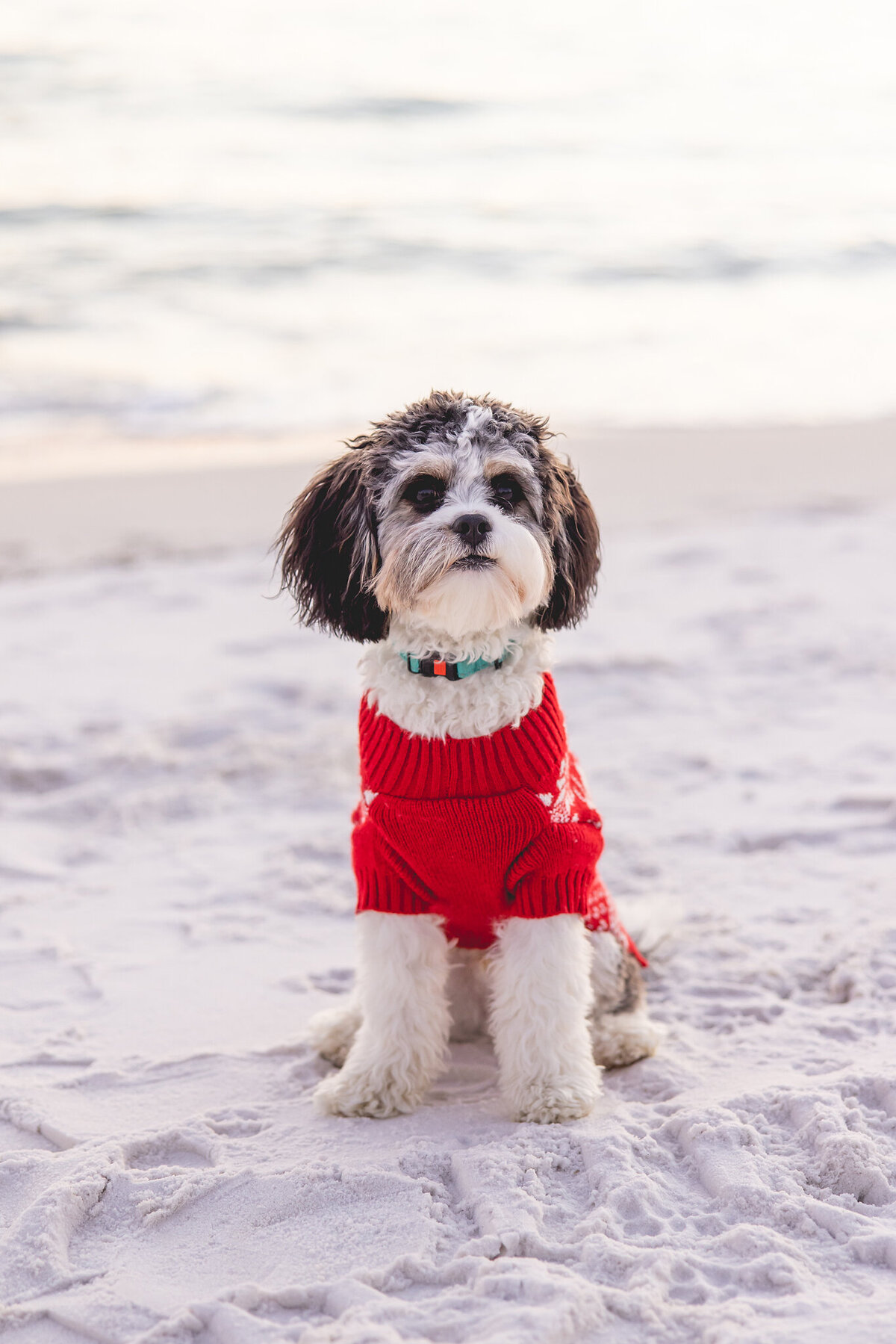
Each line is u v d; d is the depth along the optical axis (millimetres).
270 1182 2746
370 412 13688
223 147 30109
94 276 19625
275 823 5168
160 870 4734
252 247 21938
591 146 32781
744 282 21016
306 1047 3502
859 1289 2330
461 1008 3682
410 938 3213
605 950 3406
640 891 4414
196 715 6312
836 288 20688
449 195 26734
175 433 12789
